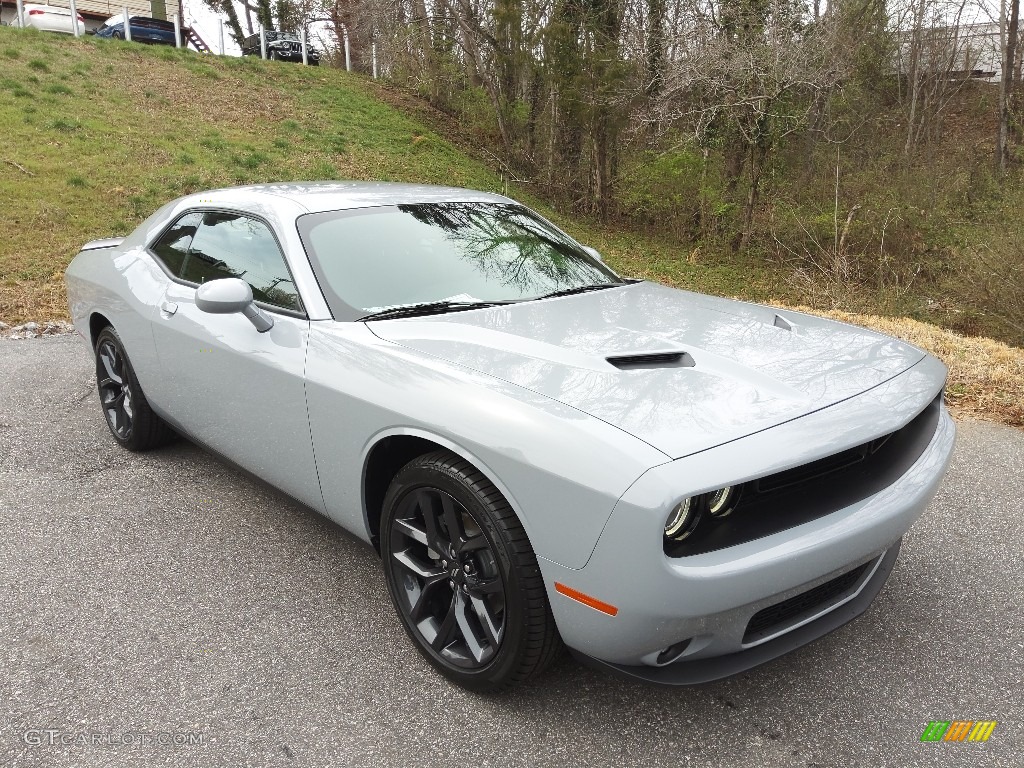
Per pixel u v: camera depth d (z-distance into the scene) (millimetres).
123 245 4117
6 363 5793
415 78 23844
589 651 2021
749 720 2242
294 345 2729
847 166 18109
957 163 19656
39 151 13031
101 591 2875
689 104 16844
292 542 3268
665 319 2771
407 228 3195
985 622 2756
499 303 2910
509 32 18422
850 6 19422
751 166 16766
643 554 1795
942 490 3896
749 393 2156
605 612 1899
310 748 2109
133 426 4004
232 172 14273
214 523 3418
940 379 2559
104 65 19047
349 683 2385
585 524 1873
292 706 2277
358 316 2719
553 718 2240
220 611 2762
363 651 2547
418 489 2338
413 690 2357
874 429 2109
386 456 2531
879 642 2639
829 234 16047
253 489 3771
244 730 2174
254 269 3072
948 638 2660
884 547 2227
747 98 15414
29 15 23516
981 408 5125
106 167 12984
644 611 1844
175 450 4242
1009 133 21672
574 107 18203
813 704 2316
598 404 2033
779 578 1938
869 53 20969
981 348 6461
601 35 17781
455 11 19297
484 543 2162
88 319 4188
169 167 13672
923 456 2438
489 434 2062
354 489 2588
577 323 2652
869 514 2117
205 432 3396
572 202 19875
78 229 10336
